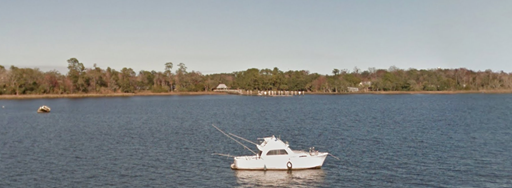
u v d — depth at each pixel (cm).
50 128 9994
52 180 4788
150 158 5897
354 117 12056
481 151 6112
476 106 16825
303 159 5056
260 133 8512
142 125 10475
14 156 6175
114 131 9162
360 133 8212
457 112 13762
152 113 14725
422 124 9931
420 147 6481
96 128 9856
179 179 4766
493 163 5328
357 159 5616
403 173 4866
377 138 7481
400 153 6006
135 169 5253
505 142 6919
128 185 4566
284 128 9325
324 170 5028
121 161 5731
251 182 4594
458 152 6044
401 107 16700
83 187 4509
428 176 4728
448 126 9431
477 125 9606
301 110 15388
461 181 4528
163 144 7106
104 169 5275
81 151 6544
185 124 10619
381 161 5481
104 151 6519
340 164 5325
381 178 4669
